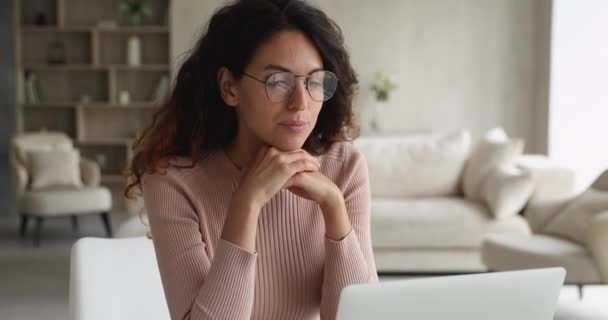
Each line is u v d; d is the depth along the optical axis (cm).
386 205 493
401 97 761
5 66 874
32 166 666
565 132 686
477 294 106
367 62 760
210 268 118
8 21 867
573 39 679
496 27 750
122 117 827
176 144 139
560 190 470
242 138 135
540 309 111
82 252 156
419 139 555
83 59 814
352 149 147
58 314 407
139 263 164
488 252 416
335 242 128
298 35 123
